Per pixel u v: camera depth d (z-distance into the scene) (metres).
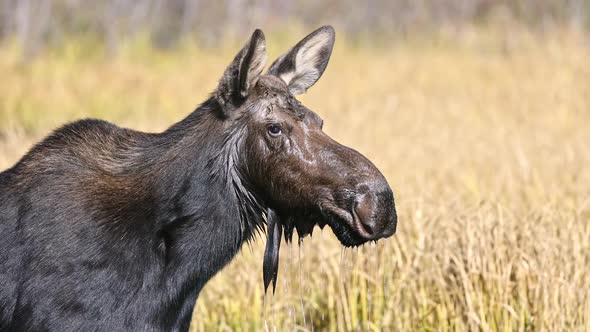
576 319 29.19
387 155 48.09
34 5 115.94
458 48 125.44
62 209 21.25
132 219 21.50
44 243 21.03
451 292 30.28
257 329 31.44
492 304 29.42
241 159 21.48
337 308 30.88
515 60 100.06
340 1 153.25
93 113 77.38
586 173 42.69
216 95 21.47
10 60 99.44
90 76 91.12
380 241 31.16
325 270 32.31
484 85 86.88
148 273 21.41
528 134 58.03
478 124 64.31
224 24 134.75
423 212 33.81
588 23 140.88
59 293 20.81
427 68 100.81
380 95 82.25
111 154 22.27
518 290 29.88
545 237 30.38
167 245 21.58
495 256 30.36
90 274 20.97
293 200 21.09
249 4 135.00
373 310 30.88
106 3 127.75
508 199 39.06
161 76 94.50
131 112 77.38
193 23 134.00
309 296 32.25
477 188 41.25
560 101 73.81
